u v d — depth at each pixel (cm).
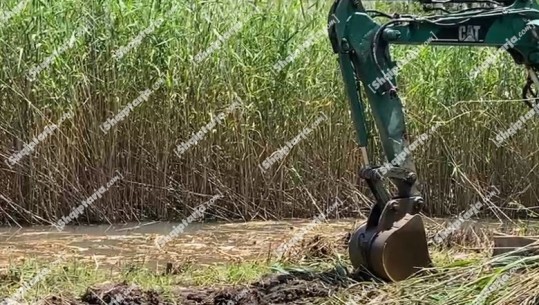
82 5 1153
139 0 1176
